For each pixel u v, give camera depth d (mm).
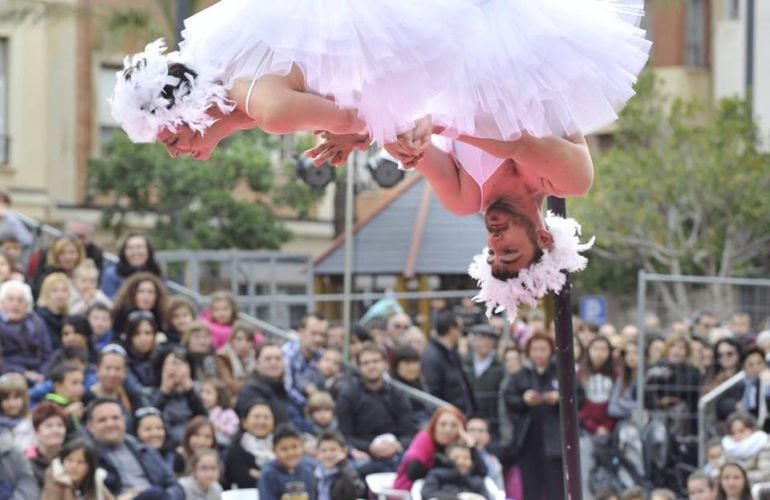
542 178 9023
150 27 46219
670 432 27734
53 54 54719
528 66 8297
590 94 8531
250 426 22094
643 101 54906
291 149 40625
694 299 30391
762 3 60656
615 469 26109
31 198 53969
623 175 53156
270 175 55156
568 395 10047
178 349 22656
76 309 24891
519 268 9273
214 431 20938
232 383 24438
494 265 9297
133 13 46125
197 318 25281
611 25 8672
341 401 24172
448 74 8117
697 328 29938
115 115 8297
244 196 57469
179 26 20672
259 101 8023
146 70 8172
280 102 7953
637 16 8969
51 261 25812
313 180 31406
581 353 26875
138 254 26344
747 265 54344
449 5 8195
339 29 7980
